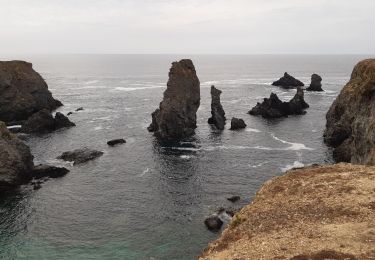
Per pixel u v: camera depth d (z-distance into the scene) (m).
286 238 23.06
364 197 26.86
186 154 79.50
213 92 107.38
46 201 57.16
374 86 58.03
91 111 129.00
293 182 31.67
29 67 123.94
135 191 60.53
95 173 68.62
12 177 61.47
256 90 184.12
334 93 167.50
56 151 82.06
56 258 42.69
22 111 113.75
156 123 97.75
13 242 46.00
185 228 48.56
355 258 19.25
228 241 25.09
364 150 56.75
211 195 58.41
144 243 45.41
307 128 101.25
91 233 47.91
